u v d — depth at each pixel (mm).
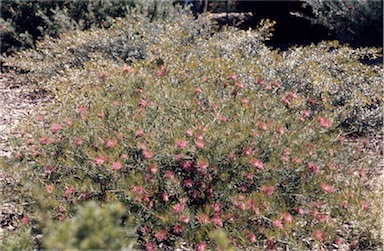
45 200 2764
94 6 7828
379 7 7863
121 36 6195
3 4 7762
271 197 2822
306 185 2963
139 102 3205
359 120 4574
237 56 4621
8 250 2146
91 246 1494
